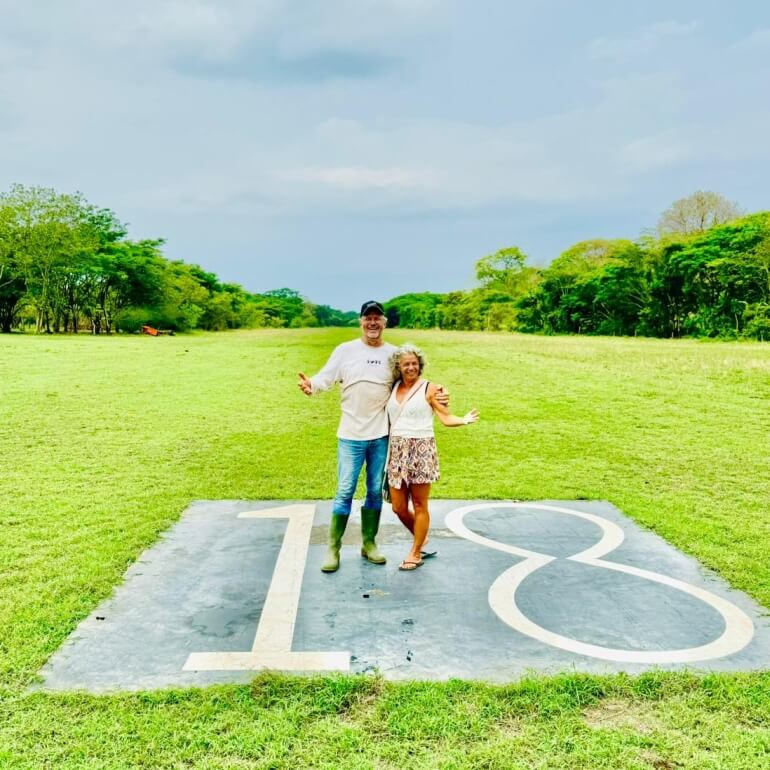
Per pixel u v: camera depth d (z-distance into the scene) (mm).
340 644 3578
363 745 2709
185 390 14703
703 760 2617
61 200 51906
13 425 10195
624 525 5707
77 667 3309
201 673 3268
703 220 60156
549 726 2844
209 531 5473
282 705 2988
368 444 4734
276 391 14820
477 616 3928
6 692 3076
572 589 4336
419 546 4707
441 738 2766
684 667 3346
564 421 11109
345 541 5289
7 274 52812
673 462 8148
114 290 62219
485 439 9586
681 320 55969
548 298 70562
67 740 2729
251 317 113438
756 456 8492
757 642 3623
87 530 5410
